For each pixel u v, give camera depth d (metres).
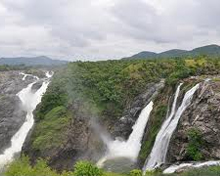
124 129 66.31
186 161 41.06
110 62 84.56
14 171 32.84
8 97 81.50
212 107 42.50
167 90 58.53
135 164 55.25
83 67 79.88
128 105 69.38
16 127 74.12
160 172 39.59
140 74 74.25
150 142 53.06
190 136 41.59
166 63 77.38
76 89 72.44
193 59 69.38
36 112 73.94
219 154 40.09
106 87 71.81
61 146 59.78
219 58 68.44
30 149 62.53
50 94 71.94
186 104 47.59
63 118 64.94
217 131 41.06
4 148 70.50
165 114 54.72
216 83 45.50
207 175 32.91
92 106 68.56
